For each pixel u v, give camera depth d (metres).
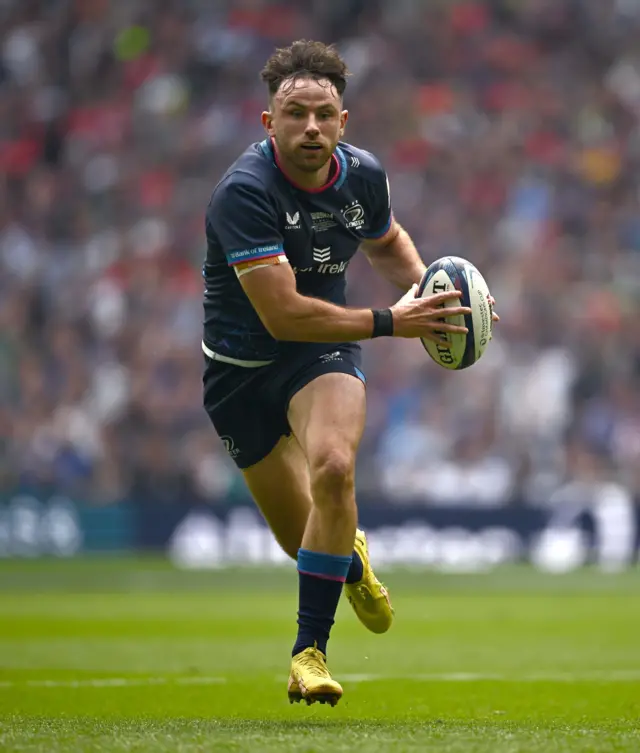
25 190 84.31
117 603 45.50
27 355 71.56
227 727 14.41
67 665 26.23
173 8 92.00
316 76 15.75
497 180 83.56
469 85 89.50
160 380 70.50
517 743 12.40
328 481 15.30
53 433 67.81
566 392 69.00
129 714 17.50
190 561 64.44
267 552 64.12
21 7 93.00
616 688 21.44
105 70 90.50
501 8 93.56
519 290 74.81
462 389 68.88
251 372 17.12
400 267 18.38
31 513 65.00
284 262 15.91
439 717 16.80
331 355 16.58
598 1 93.94
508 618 39.59
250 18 91.88
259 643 31.95
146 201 82.81
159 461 66.69
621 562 64.19
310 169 15.99
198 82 89.25
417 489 66.31
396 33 91.88
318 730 13.84
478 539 63.88
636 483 66.81
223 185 16.09
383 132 86.25
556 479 66.56
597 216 82.00
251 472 17.86
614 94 89.31
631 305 75.19
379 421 67.81
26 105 88.75
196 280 77.31
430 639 33.03
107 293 75.25
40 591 50.50
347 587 17.33
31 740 12.70
